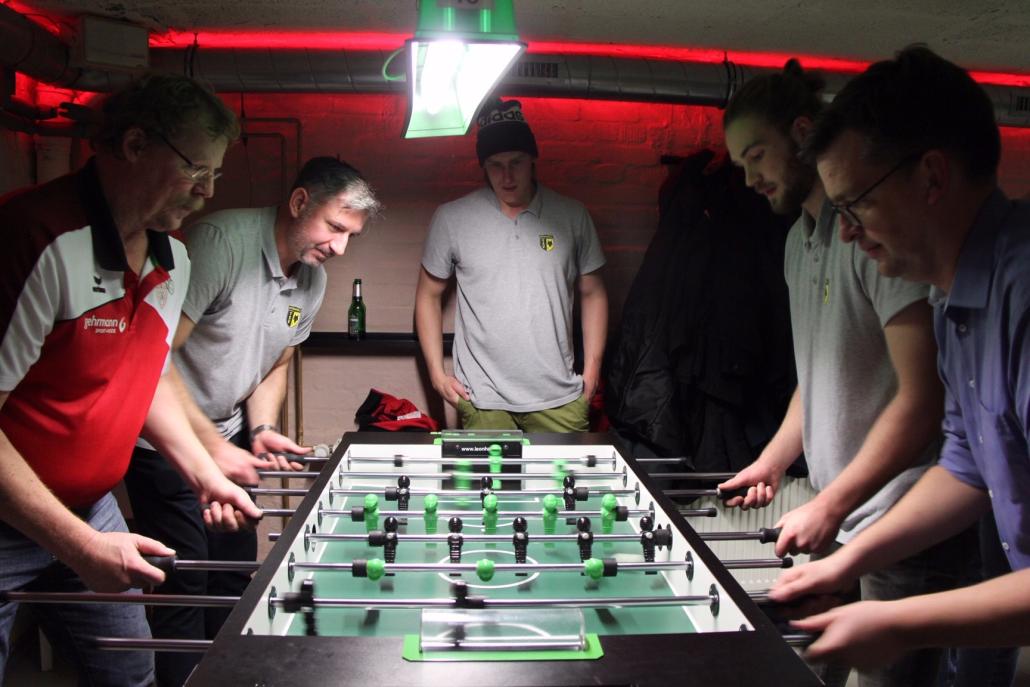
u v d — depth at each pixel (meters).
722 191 3.34
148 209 1.70
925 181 1.29
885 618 1.24
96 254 1.67
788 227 3.30
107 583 1.54
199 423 2.21
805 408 2.05
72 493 1.82
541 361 3.16
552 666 1.12
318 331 3.63
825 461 1.99
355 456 2.15
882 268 1.42
